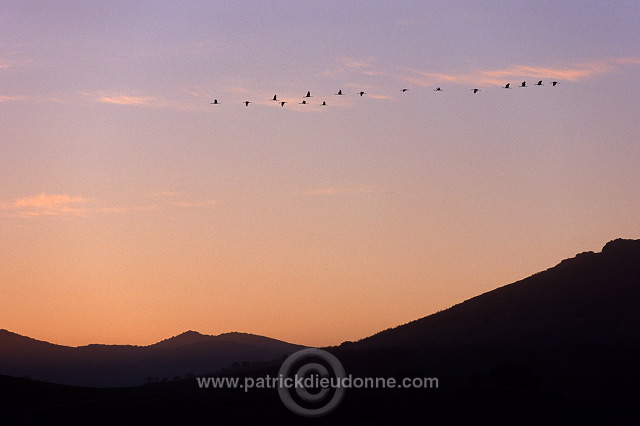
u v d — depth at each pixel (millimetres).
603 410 102312
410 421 94250
